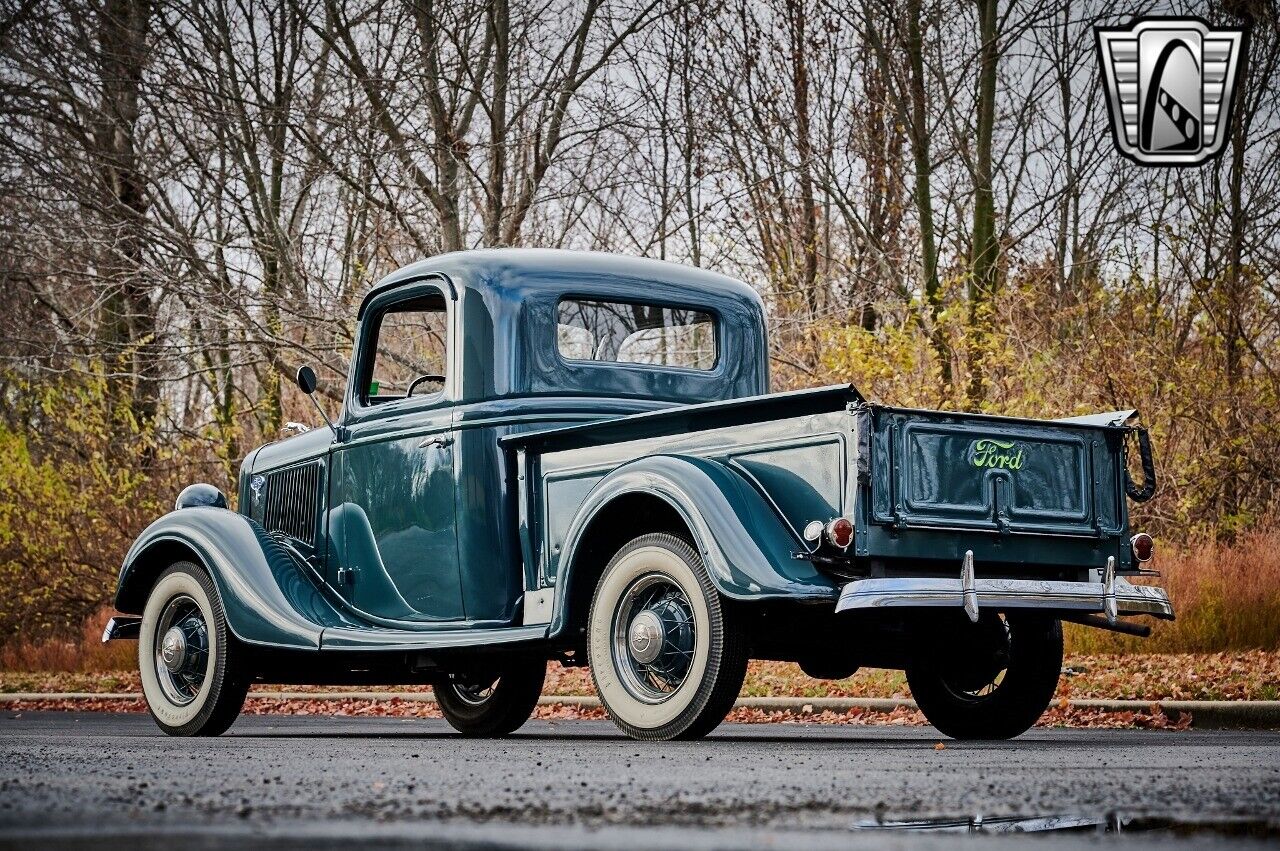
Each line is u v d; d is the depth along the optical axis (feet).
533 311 23.57
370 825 8.96
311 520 25.86
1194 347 53.06
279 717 39.83
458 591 22.88
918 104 57.21
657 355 24.98
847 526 17.42
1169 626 39.50
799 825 9.05
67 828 8.75
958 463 18.37
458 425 23.04
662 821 9.26
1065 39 61.52
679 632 19.15
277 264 58.85
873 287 63.72
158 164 60.18
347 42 53.98
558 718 37.40
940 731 24.48
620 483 19.33
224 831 8.60
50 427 72.13
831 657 21.18
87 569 64.59
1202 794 10.82
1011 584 18.34
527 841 8.14
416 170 53.88
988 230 56.08
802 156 61.77
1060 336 54.29
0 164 57.47
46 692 52.26
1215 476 50.26
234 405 76.48
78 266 59.82
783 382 57.47
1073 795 10.73
